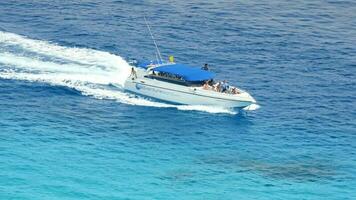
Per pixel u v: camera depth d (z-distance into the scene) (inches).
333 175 7086.6
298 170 7145.7
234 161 7273.6
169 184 6786.4
